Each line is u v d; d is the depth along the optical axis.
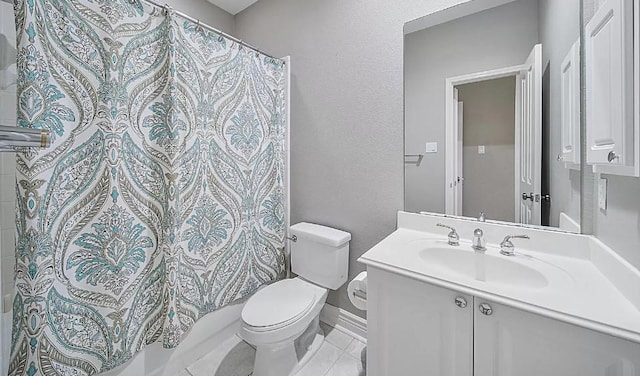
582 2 1.00
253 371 1.42
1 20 0.88
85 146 1.05
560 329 0.73
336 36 1.71
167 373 1.39
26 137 0.69
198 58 1.40
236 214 1.65
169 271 1.28
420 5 1.40
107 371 1.17
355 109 1.66
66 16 0.99
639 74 0.59
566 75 1.08
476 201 1.31
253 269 1.78
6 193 1.10
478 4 1.27
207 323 1.58
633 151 0.61
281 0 2.00
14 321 0.94
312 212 1.91
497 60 1.24
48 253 0.97
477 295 0.83
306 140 1.91
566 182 1.09
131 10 1.16
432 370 0.96
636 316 0.69
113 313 1.15
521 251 1.15
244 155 1.69
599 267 0.94
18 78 0.89
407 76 1.46
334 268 1.61
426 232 1.42
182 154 1.34
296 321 1.33
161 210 1.30
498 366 0.83
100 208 1.10
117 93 1.13
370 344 1.11
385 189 1.57
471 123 1.31
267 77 1.83
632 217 0.75
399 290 1.02
